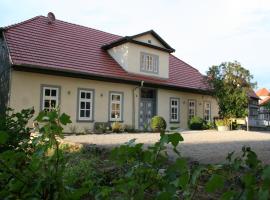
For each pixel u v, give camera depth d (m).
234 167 1.32
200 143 12.20
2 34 17.55
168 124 23.27
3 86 16.64
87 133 17.25
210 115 27.19
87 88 18.58
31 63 16.09
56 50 18.69
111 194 1.56
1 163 1.46
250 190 0.94
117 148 1.42
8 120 3.76
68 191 1.57
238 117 23.36
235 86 23.64
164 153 1.42
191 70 28.02
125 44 20.97
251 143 12.55
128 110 20.64
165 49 23.02
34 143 1.60
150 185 1.39
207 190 1.06
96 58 20.42
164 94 23.11
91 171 4.75
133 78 20.45
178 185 1.25
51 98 17.05
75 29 22.28
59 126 1.58
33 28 19.33
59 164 1.60
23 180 1.50
